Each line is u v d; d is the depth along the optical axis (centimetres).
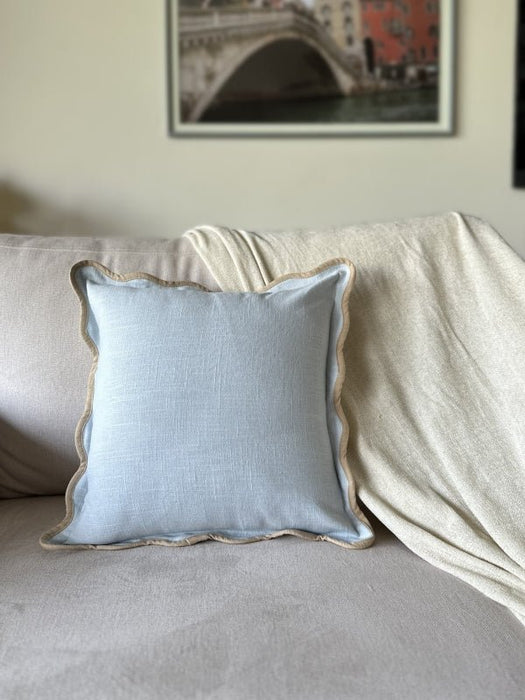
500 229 342
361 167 334
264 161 331
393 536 133
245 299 136
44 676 95
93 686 93
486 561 121
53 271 151
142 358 129
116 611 108
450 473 135
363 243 155
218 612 107
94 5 316
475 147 336
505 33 330
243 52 325
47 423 145
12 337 147
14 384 146
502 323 148
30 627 104
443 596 112
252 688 92
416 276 152
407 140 334
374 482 136
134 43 320
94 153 325
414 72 330
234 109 327
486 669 96
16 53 316
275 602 109
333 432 138
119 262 153
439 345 146
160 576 117
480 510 128
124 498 125
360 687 92
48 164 324
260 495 125
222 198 332
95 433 131
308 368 133
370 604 109
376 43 328
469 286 154
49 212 326
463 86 333
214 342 129
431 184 337
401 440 139
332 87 329
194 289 144
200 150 329
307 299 138
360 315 148
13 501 150
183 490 125
